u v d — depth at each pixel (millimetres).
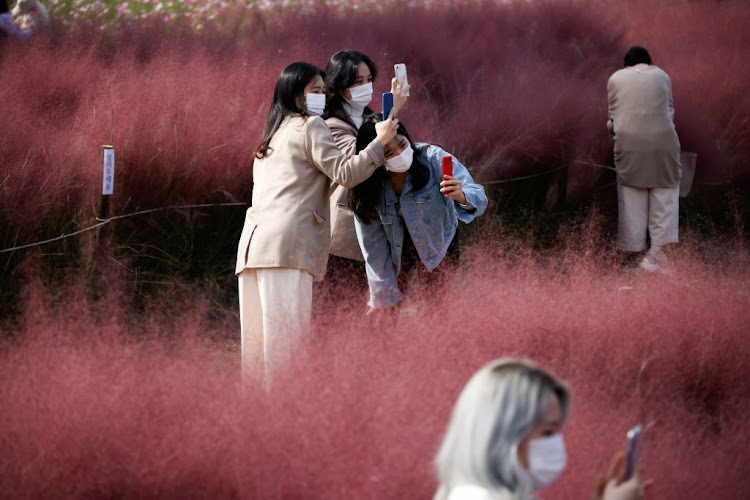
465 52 17156
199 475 6355
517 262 10898
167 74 13930
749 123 17453
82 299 9055
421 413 6727
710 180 16891
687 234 15148
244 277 8953
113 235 11617
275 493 6211
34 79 13562
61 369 7051
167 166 12203
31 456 6387
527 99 15922
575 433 6859
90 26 18281
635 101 14617
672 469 7016
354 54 9758
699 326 8984
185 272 12016
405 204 9125
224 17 19969
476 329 8469
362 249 9492
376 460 6336
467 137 15258
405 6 19203
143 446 6473
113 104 12609
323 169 8625
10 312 9984
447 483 4613
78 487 6285
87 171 11484
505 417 4355
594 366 8500
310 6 20250
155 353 7570
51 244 11000
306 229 8703
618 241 15039
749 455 7684
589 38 19203
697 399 8664
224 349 10258
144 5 20953
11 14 17984
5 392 6758
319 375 7133
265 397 6918
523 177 15359
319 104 8898
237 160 12781
